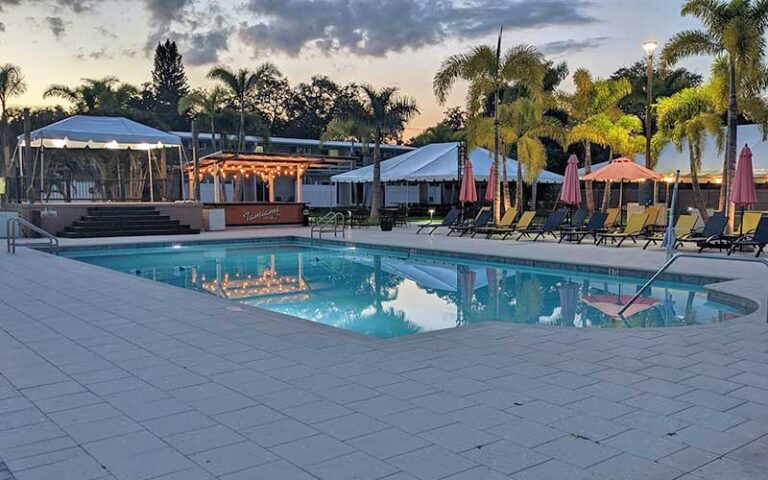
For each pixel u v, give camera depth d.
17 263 12.65
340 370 4.98
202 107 36.81
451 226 20.89
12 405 4.16
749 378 4.76
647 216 16.58
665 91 32.06
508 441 3.52
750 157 14.70
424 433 3.64
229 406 4.12
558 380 4.71
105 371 4.98
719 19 16.00
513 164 29.33
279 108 69.81
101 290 9.20
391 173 28.06
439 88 21.44
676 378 4.77
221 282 12.45
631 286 11.30
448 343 5.88
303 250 18.39
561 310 9.31
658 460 3.26
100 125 22.31
